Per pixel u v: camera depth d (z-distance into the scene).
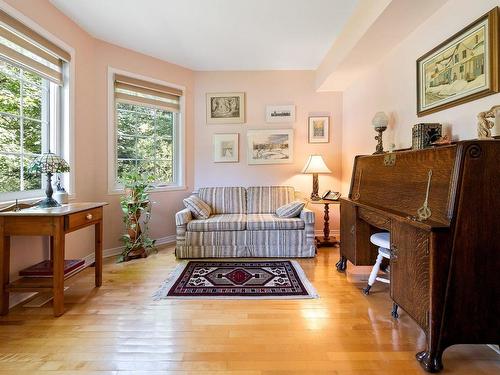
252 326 1.88
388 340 1.72
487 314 1.44
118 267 3.05
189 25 3.03
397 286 1.78
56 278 2.00
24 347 1.65
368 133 3.43
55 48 2.70
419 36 2.39
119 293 2.39
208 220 3.44
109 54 3.45
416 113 2.44
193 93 4.34
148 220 3.88
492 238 1.42
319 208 4.42
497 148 1.41
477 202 1.41
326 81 3.85
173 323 1.92
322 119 4.36
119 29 3.12
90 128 3.26
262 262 3.20
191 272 2.88
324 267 3.04
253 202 4.05
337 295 2.35
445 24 2.07
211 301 2.24
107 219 3.49
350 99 4.03
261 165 4.38
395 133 2.80
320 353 1.59
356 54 2.94
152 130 4.01
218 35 3.25
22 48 2.37
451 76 2.00
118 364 1.50
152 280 2.68
